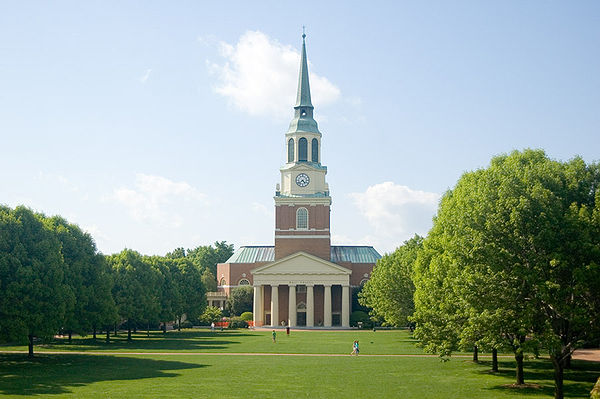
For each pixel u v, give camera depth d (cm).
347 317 14112
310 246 14600
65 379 4938
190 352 7538
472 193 4519
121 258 9944
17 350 7750
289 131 15025
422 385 4600
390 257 10500
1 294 5747
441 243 5084
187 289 12525
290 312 14225
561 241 3722
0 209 6281
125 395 4103
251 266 15938
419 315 5431
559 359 3778
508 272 3831
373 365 6038
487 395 4097
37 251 6150
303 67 15088
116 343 9094
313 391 4322
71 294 6303
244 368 5769
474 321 3922
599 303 3706
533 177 4050
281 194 14925
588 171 4119
